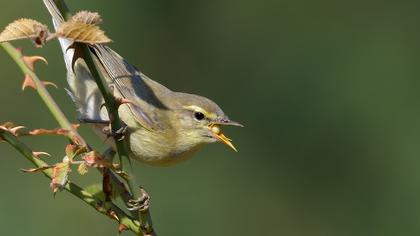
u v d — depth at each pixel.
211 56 16.22
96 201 5.50
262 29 16.34
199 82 16.12
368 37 16.27
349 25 16.33
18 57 5.46
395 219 14.99
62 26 4.51
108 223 12.73
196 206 14.52
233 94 15.99
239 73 16.11
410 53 16.05
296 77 15.85
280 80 15.91
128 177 5.47
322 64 15.94
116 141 5.51
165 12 16.17
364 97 15.62
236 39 16.34
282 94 15.78
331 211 15.19
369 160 15.28
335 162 15.38
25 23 4.52
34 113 14.44
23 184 13.09
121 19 15.87
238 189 15.10
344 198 15.26
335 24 16.31
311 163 15.41
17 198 12.95
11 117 14.42
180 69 16.16
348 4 16.44
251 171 15.38
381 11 16.38
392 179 15.20
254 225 14.94
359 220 15.12
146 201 5.53
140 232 5.54
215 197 14.80
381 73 15.81
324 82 15.75
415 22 16.44
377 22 16.41
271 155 15.45
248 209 14.89
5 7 15.12
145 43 16.00
